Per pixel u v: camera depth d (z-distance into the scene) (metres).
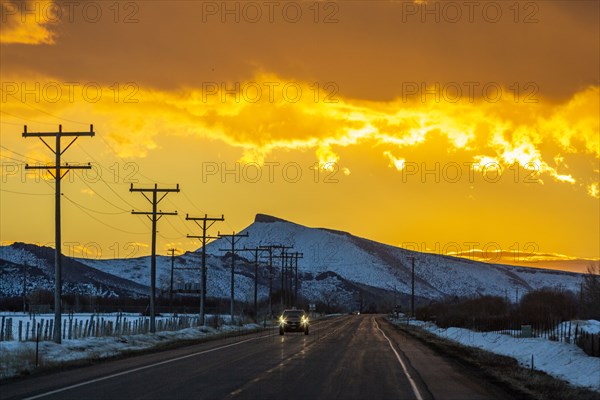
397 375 62.25
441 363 76.81
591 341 79.56
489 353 95.94
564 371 72.06
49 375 59.97
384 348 101.19
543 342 96.50
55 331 89.25
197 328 152.12
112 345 97.50
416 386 53.94
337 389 51.12
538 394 51.03
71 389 49.66
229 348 100.38
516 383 57.97
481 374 65.31
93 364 71.50
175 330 141.12
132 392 48.19
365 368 68.69
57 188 92.62
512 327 146.00
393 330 175.50
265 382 55.16
